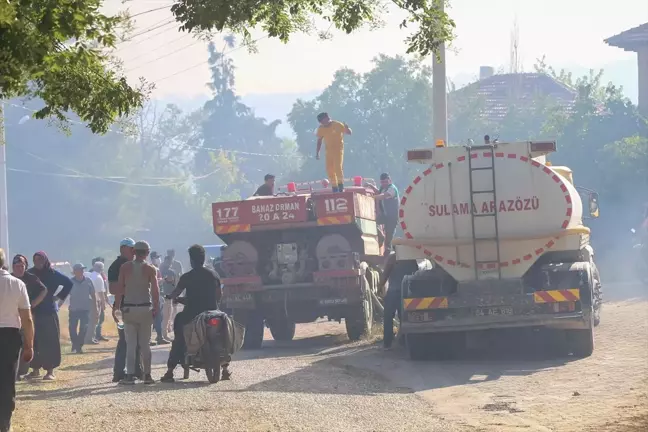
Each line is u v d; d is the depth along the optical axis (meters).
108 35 10.96
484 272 18.70
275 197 23.30
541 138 54.78
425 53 13.78
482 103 78.31
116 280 16.70
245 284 23.23
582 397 13.50
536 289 18.67
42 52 10.17
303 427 11.59
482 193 18.59
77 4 10.37
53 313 18.42
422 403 13.57
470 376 16.34
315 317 24.00
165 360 20.83
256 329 23.58
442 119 26.22
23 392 16.28
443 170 18.72
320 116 25.31
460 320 18.42
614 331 21.53
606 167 50.22
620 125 53.47
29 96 12.04
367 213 24.47
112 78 12.17
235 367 18.42
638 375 15.16
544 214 18.48
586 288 18.25
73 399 14.75
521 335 21.11
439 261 18.81
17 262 17.80
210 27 12.35
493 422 11.82
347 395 14.32
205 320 15.95
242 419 12.20
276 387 15.21
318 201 23.05
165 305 27.03
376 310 25.02
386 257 25.88
